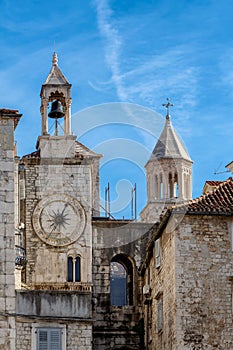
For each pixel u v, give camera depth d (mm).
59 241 74125
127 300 74625
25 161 75312
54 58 79562
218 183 75000
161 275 66625
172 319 62688
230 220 63469
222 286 62625
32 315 60469
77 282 73125
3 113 61688
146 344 70688
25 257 70250
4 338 59781
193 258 62844
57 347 60344
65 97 78062
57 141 76562
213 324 62031
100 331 72438
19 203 73750
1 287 60375
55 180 75250
